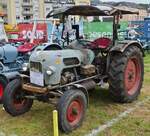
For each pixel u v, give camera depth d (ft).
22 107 17.94
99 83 19.07
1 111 18.98
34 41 33.99
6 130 15.89
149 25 49.49
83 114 15.99
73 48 18.97
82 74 17.99
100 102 19.80
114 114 17.70
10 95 17.26
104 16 20.56
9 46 23.59
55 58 16.24
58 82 16.26
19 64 23.70
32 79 16.67
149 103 19.71
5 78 20.71
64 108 14.79
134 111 18.16
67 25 20.67
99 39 19.98
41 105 19.63
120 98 19.10
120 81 18.56
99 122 16.53
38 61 16.14
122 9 18.69
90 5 17.94
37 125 16.37
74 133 15.16
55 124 13.99
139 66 20.45
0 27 30.35
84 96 15.94
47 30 46.50
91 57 18.69
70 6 18.48
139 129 15.47
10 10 175.52
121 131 15.29
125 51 19.15
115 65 18.58
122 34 46.01
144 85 24.40
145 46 45.27
